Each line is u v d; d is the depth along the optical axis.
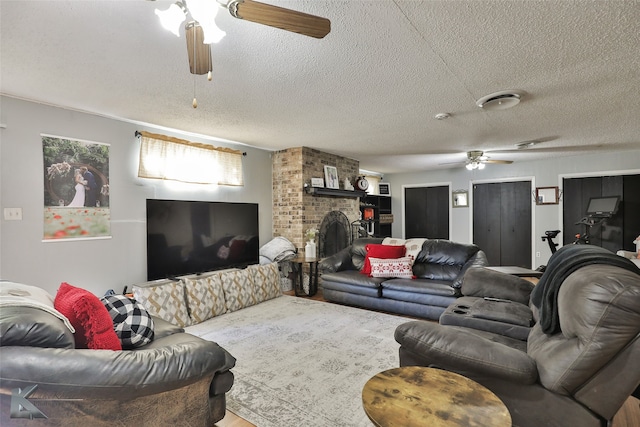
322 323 3.42
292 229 5.14
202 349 1.43
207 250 4.16
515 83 2.60
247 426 1.76
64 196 3.10
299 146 5.04
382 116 3.46
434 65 2.27
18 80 2.47
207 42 1.31
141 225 3.68
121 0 1.54
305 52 2.07
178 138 4.03
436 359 1.53
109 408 1.20
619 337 1.14
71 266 3.13
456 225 7.57
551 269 1.88
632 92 2.80
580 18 1.72
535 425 1.33
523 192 6.77
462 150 5.41
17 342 1.11
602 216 5.43
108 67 2.26
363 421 1.80
